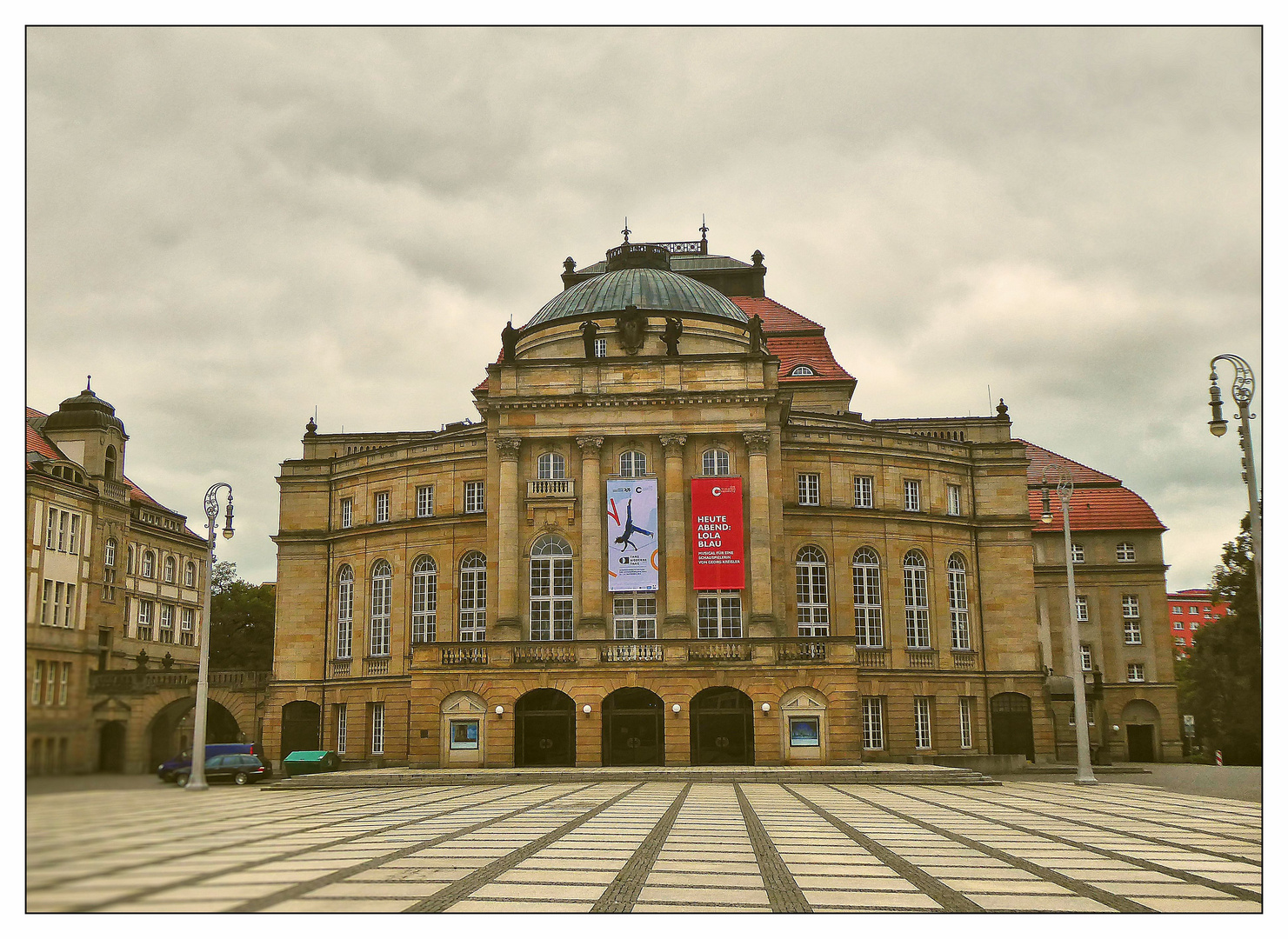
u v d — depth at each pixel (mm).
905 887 20234
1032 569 75938
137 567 67938
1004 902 18875
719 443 64500
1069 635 92750
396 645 72000
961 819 33312
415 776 52344
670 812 35188
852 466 73625
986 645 75062
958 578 75562
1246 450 34188
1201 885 20625
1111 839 27953
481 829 29547
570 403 64375
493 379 65812
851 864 23062
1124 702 90750
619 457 64375
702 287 76375
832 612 71250
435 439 73812
